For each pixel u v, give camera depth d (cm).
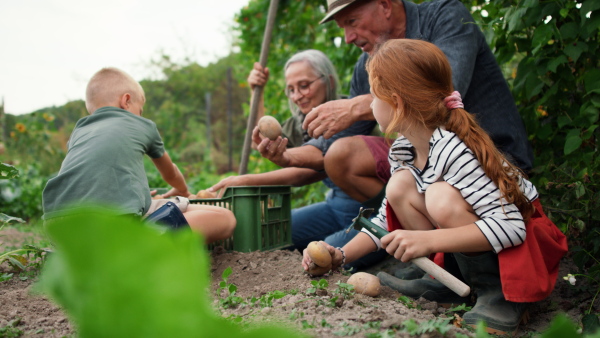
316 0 493
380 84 192
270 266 232
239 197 254
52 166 866
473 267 186
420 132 191
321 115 261
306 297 170
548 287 178
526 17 264
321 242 211
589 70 256
